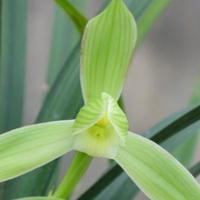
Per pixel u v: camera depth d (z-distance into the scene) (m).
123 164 0.18
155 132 0.19
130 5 0.21
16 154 0.17
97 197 0.21
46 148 0.18
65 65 0.21
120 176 0.21
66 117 0.20
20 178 0.21
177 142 0.21
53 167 0.21
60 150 0.18
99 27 0.17
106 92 0.18
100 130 0.18
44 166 0.21
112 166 0.20
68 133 0.18
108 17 0.17
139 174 0.18
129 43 0.17
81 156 0.18
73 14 0.19
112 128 0.18
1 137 0.17
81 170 0.18
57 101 0.21
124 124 0.18
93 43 0.17
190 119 0.18
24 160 0.17
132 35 0.17
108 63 0.18
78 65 0.21
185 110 0.20
